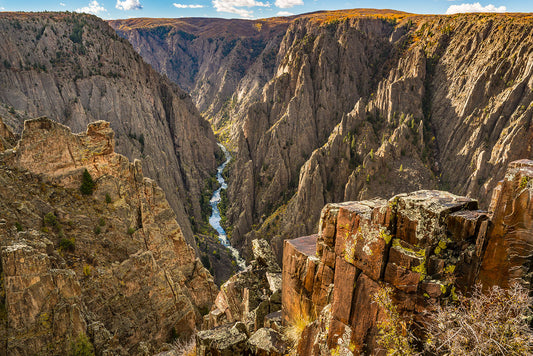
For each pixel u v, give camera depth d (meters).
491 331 5.58
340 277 8.88
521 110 123.62
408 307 7.21
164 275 39.06
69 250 35.41
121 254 39.03
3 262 25.95
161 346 35.16
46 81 139.62
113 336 29.58
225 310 18.83
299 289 11.37
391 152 139.00
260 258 18.47
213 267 117.81
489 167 123.31
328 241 9.94
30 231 31.53
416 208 7.20
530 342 5.36
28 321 26.02
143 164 120.25
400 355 6.91
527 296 5.71
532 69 127.31
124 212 41.62
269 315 13.30
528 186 6.06
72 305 27.56
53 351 26.20
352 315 8.52
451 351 5.75
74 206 38.28
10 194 34.28
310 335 9.95
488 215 6.81
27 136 36.91
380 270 7.75
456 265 6.86
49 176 38.22
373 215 7.93
